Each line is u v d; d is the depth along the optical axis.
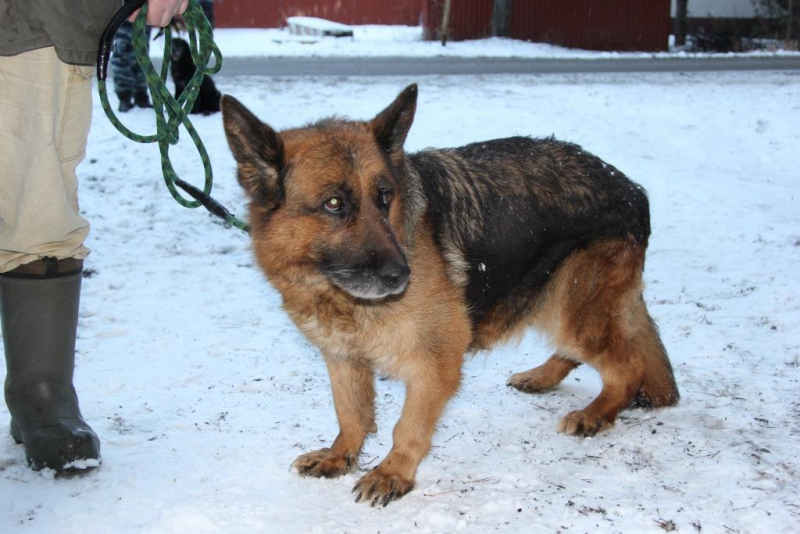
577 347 2.53
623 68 9.98
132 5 2.13
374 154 2.19
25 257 2.24
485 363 2.92
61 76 2.14
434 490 2.23
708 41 14.47
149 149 5.09
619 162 5.54
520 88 7.71
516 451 2.39
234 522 2.09
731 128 6.60
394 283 2.10
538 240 2.45
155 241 3.92
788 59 11.94
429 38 13.27
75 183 2.30
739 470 2.27
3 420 2.46
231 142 2.18
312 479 2.27
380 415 2.58
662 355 2.58
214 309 3.25
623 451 2.39
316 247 2.17
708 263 3.76
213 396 2.62
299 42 12.25
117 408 2.53
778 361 2.83
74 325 2.30
